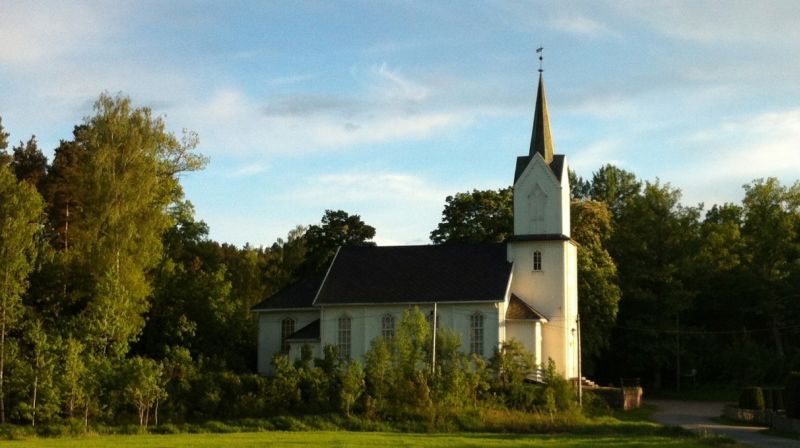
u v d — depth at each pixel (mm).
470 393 56344
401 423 51938
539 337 71250
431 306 71375
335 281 74812
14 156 85750
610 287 83125
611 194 120062
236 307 78625
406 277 74062
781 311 96375
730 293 97688
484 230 88375
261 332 77188
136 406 51156
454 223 89938
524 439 44438
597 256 85438
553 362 63000
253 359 78938
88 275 67688
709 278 98125
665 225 96562
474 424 51625
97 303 58906
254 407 53812
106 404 51312
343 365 64812
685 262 95375
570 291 74688
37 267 67938
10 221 57844
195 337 75000
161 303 75625
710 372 96438
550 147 76062
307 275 79938
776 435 50875
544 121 76250
